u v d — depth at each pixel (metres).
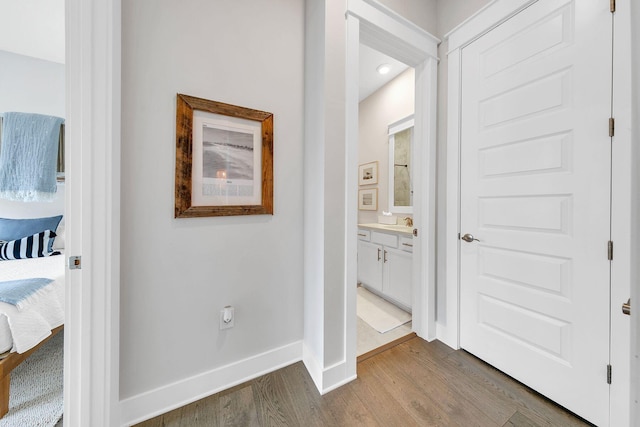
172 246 1.31
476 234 1.70
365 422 1.25
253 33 1.49
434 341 1.95
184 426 1.23
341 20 1.48
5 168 2.08
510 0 1.48
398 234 2.47
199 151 1.36
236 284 1.48
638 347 0.37
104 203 1.11
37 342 1.45
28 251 2.19
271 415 1.29
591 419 1.22
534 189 1.40
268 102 1.54
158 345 1.29
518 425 1.24
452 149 1.82
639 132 0.37
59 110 2.54
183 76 1.30
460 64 1.78
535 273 1.41
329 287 1.47
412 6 1.79
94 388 1.12
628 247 1.13
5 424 1.23
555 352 1.34
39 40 2.21
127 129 1.19
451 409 1.33
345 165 1.52
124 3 1.18
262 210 1.53
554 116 1.32
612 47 1.15
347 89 1.51
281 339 1.64
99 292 1.11
